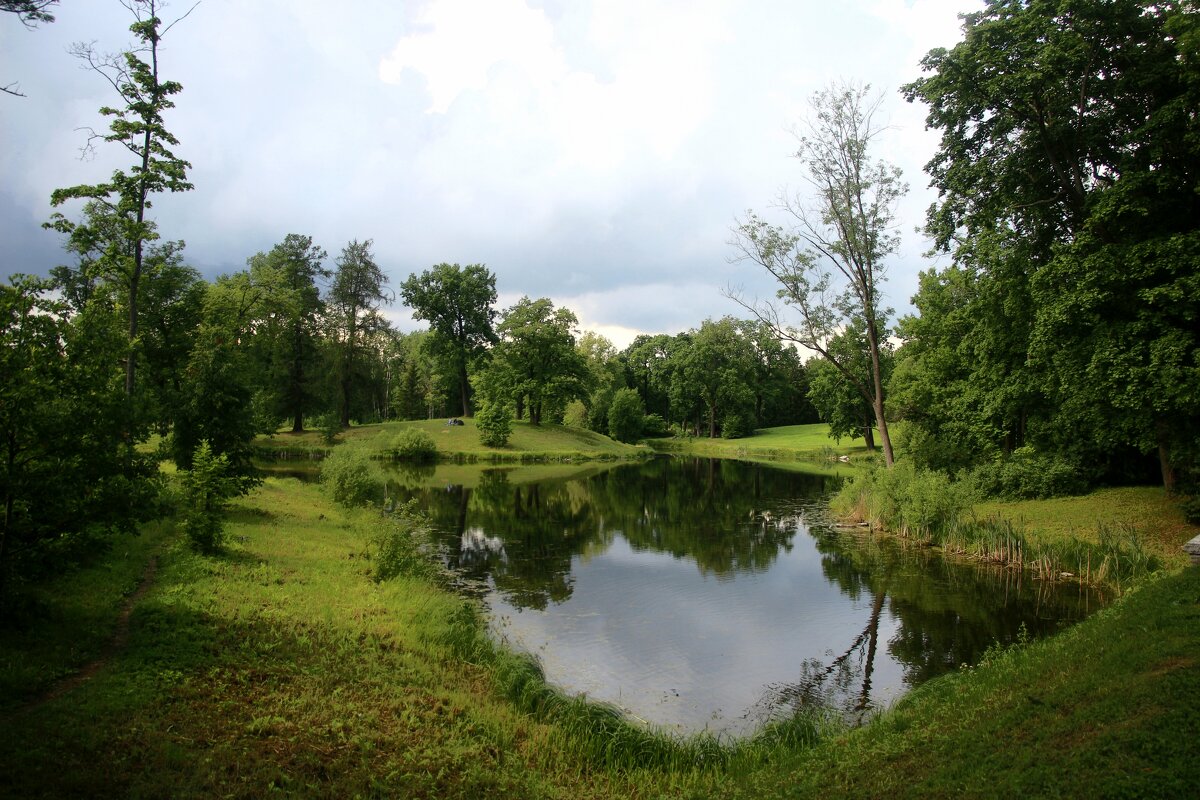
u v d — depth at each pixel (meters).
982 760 6.52
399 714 8.79
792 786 7.26
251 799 6.24
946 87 22.81
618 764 8.86
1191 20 17.88
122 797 5.84
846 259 28.28
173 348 39.09
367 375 65.81
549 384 71.75
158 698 7.70
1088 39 20.70
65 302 9.52
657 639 15.05
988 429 31.16
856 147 27.12
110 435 9.57
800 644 14.91
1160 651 7.81
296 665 9.55
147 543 14.75
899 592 18.70
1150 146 19.80
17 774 5.77
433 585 17.27
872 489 29.84
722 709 11.57
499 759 8.31
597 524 29.67
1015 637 14.73
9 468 8.48
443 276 70.69
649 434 102.69
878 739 8.23
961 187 24.48
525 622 15.90
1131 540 19.28
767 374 102.31
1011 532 21.52
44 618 9.34
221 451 20.41
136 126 19.75
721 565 22.20
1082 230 22.28
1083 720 6.68
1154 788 5.30
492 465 57.84
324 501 27.30
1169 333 18.14
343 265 63.44
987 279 27.78
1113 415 21.62
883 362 59.88
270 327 47.91
